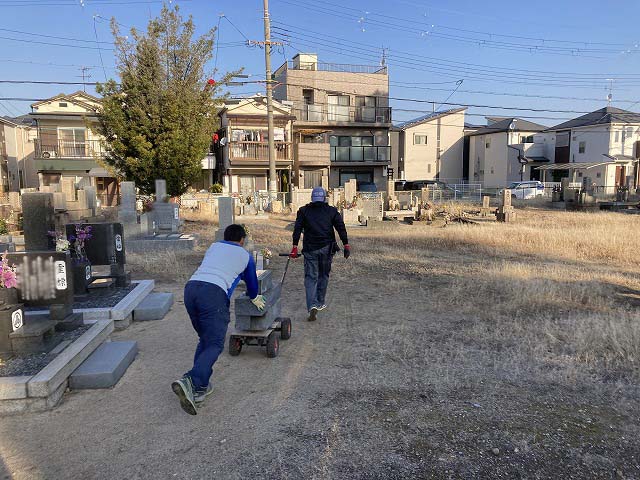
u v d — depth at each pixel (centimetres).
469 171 4819
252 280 409
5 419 354
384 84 3734
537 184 3694
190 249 1208
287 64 3569
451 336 533
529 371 435
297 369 445
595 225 1719
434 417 351
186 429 337
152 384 416
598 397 385
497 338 523
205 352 360
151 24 1817
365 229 1703
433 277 862
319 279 604
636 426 339
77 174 3083
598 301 684
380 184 3797
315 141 3628
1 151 3288
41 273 466
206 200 2312
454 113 4531
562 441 319
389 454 303
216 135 2902
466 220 1909
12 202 1695
